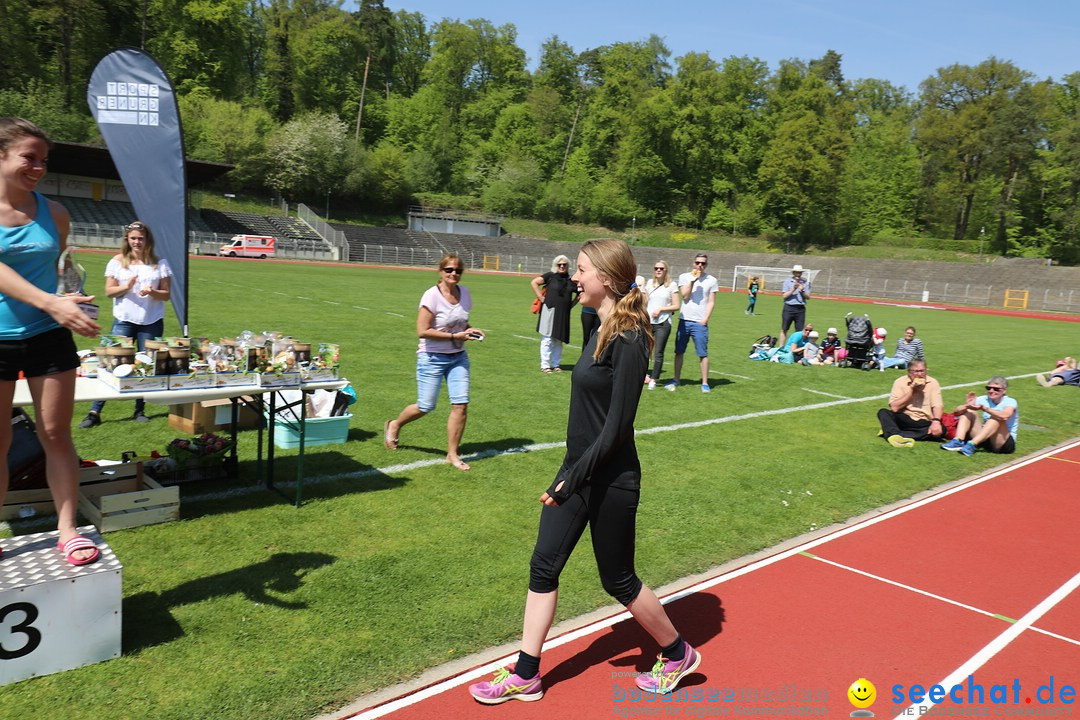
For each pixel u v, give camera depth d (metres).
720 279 69.94
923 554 5.33
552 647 3.76
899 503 6.52
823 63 102.31
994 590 4.77
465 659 3.58
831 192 76.75
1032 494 7.03
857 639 4.01
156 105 5.60
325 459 6.59
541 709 3.22
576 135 100.31
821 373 14.18
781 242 78.25
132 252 7.18
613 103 94.25
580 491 3.13
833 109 84.94
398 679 3.37
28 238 3.16
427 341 6.51
